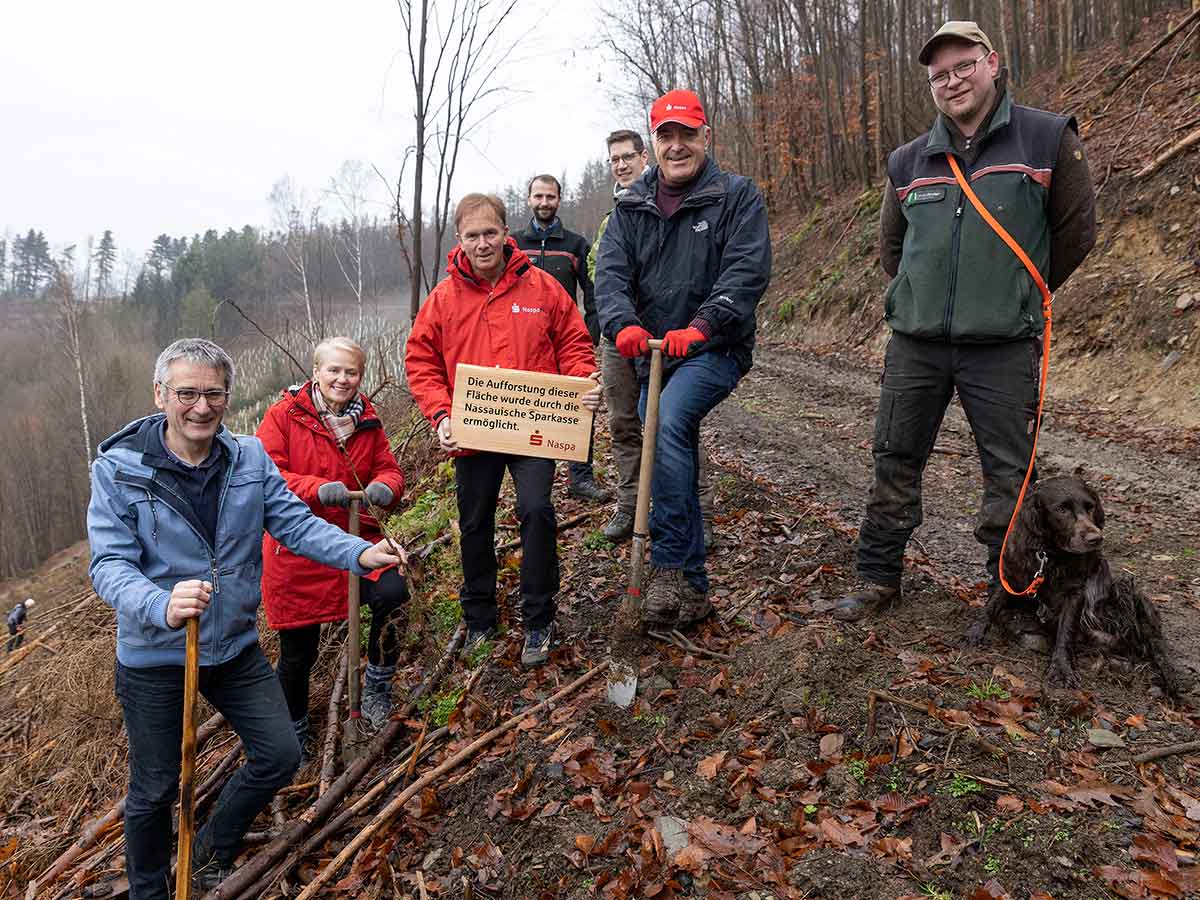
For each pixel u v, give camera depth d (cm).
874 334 1516
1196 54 1253
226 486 304
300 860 345
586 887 275
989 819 262
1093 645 329
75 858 418
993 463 346
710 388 360
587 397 384
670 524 376
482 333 400
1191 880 230
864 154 2003
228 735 491
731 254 351
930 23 2105
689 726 331
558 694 374
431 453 805
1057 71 1689
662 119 348
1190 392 852
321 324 1500
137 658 293
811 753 299
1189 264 948
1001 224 323
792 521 530
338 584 413
